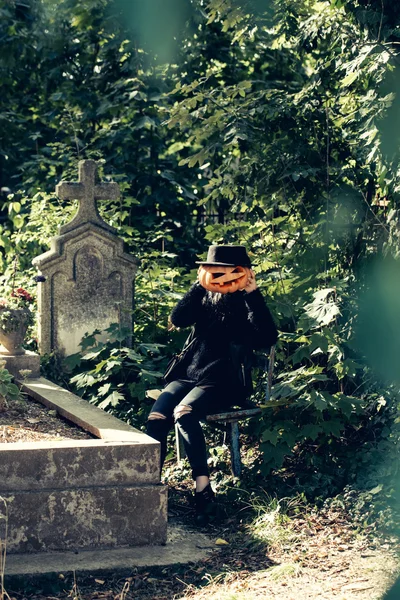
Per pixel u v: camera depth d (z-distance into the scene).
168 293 7.46
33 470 4.72
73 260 7.50
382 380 6.15
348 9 6.28
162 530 4.89
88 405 5.93
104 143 9.83
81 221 7.53
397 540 4.73
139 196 9.98
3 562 4.54
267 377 6.12
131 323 7.63
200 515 5.24
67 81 10.62
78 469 4.79
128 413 6.84
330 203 6.75
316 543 4.77
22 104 11.02
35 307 7.98
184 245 9.92
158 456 4.92
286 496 5.44
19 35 10.47
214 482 5.77
